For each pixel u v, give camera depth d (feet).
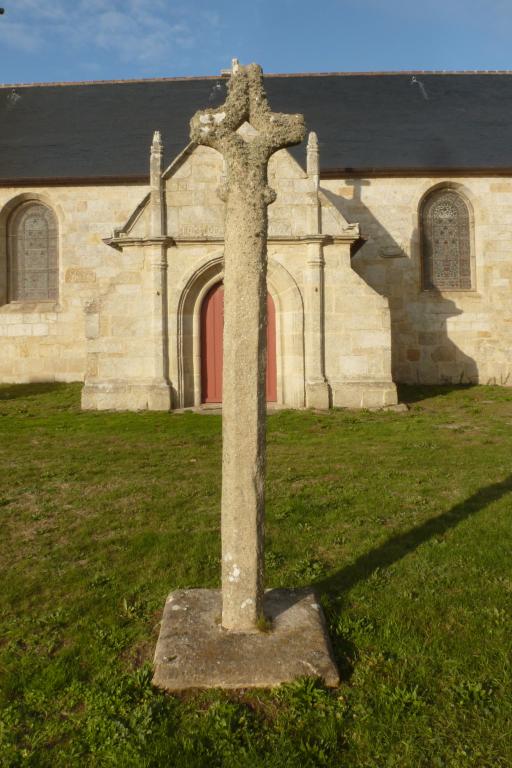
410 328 55.52
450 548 14.97
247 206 10.20
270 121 10.37
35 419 37.06
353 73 71.36
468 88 67.67
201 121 10.59
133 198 55.52
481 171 54.24
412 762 7.86
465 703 8.98
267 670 9.57
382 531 16.39
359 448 27.96
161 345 40.45
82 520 17.95
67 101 67.31
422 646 10.51
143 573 14.02
